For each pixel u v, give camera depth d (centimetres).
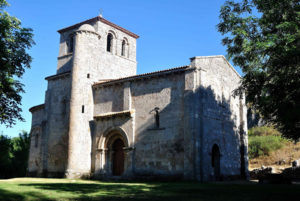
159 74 3036
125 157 3114
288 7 2088
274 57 1978
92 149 3447
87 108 3491
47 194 1463
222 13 2355
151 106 3066
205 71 2958
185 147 2716
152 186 2075
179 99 2878
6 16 2156
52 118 3750
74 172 3253
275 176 2478
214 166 3027
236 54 2370
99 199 1317
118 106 3341
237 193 1602
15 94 2372
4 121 2434
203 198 1372
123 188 1891
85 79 3528
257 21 2244
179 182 2566
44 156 3691
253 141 4994
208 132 2872
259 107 2092
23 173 5553
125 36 4344
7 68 2205
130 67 4312
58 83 3809
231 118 3356
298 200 1315
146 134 3038
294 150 4544
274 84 1956
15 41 2217
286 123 1891
